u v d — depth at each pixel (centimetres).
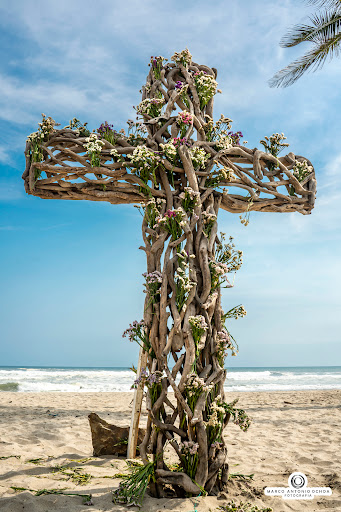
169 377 263
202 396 263
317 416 668
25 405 776
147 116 317
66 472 328
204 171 311
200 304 277
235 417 282
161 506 248
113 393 1155
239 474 330
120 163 301
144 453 274
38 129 310
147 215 298
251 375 2988
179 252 286
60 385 1605
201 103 326
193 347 264
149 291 282
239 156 339
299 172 366
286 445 451
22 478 310
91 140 301
